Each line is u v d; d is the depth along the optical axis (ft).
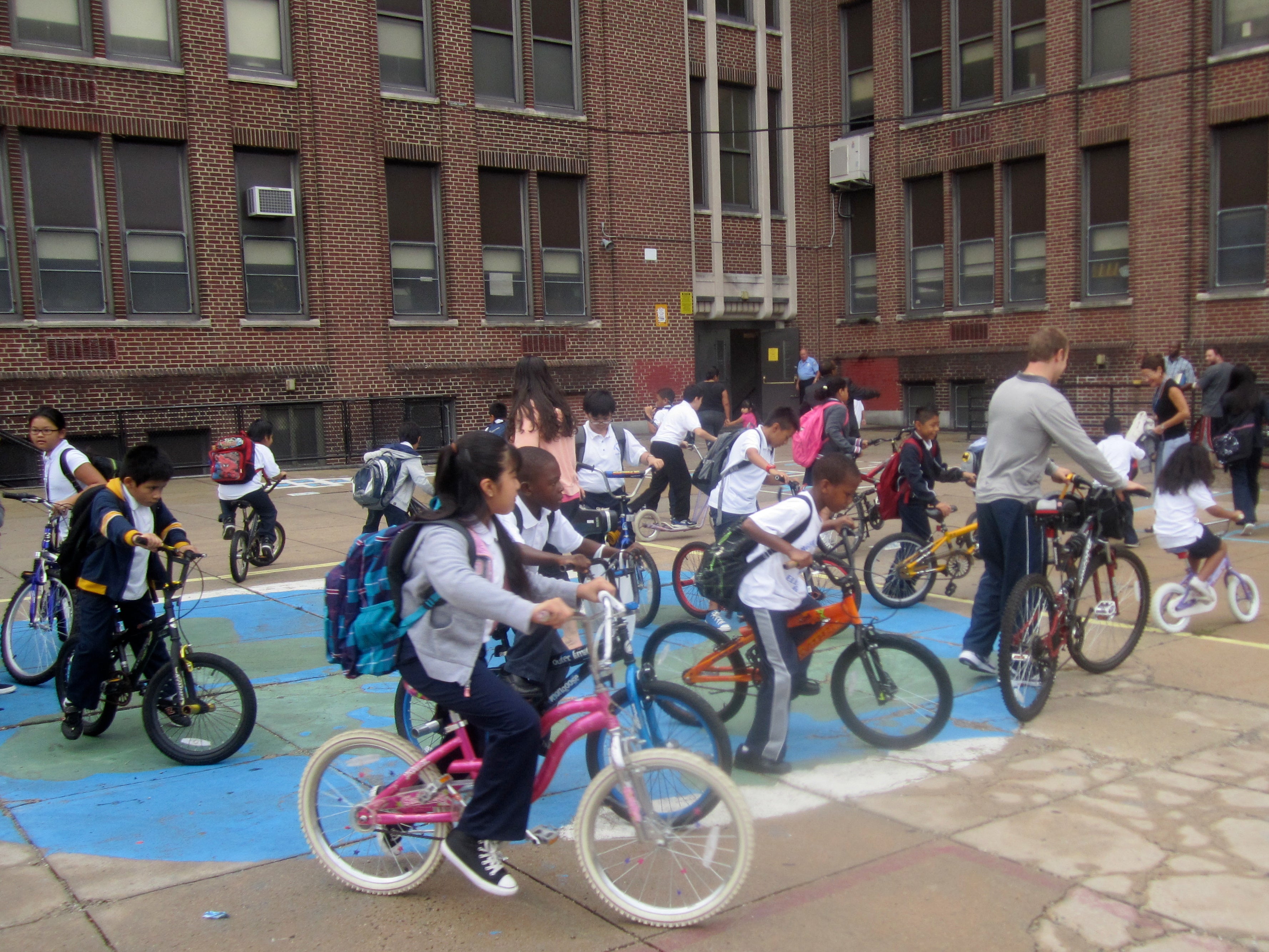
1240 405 33.27
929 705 16.24
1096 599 20.21
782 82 80.23
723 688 17.30
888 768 15.62
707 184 76.74
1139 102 63.77
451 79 63.72
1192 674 19.93
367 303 61.72
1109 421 32.04
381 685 20.62
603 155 69.56
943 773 15.43
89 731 17.67
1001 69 70.54
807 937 11.05
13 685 20.80
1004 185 71.46
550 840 12.73
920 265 77.30
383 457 27.45
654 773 11.85
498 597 10.65
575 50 68.64
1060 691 19.08
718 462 25.23
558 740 11.54
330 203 60.23
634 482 50.70
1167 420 35.27
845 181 79.51
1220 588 26.58
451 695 11.30
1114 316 66.23
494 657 16.70
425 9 63.31
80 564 17.04
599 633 12.14
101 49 53.72
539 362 20.71
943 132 73.92
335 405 61.36
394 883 12.09
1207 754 15.94
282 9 58.90
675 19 71.97
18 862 13.09
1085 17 66.33
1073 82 66.54
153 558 17.37
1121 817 13.80
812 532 15.03
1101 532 19.52
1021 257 71.36
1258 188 60.23
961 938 10.96
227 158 57.26
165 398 56.34
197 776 15.98
